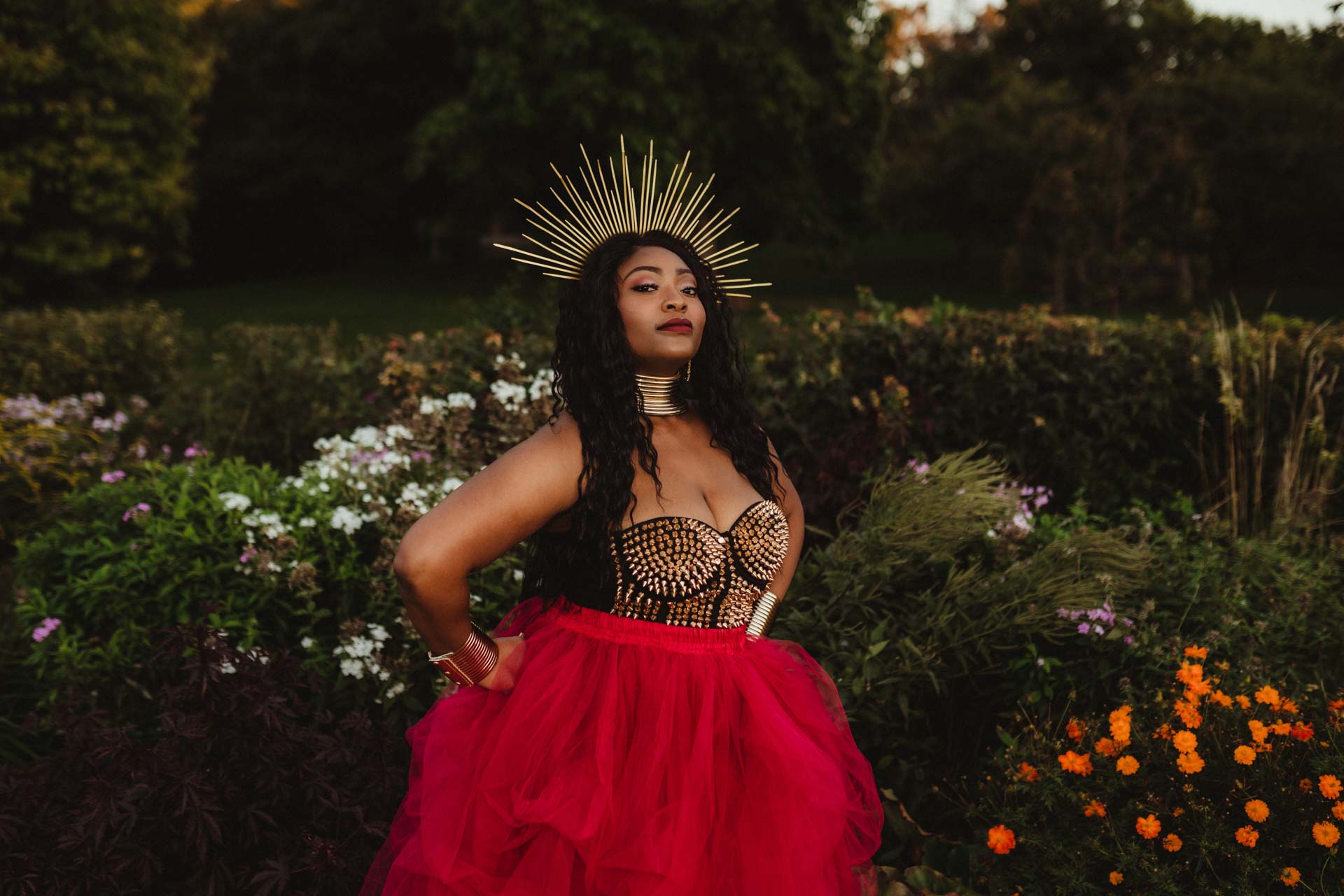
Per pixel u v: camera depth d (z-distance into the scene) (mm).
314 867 2221
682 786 1782
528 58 18594
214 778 2307
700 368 2111
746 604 2000
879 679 2842
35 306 18844
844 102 20109
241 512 3379
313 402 5469
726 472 2051
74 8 16797
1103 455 4852
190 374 6598
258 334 5980
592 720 1835
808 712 2031
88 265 18062
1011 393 4676
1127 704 2627
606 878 1709
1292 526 4066
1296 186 19438
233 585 3303
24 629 3627
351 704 2982
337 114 27312
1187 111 18516
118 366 6719
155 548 3303
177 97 18609
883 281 25391
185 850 2205
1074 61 24938
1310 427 4586
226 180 27094
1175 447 4980
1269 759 2295
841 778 1918
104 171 17750
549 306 5598
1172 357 4918
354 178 27375
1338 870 2127
